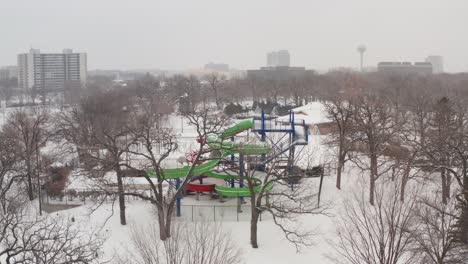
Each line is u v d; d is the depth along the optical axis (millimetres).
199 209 51250
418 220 46188
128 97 146500
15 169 57844
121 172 47062
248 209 51594
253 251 41250
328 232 44469
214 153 53719
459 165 49250
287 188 56906
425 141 62406
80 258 32750
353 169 64562
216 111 139750
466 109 79250
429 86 145750
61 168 65625
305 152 72688
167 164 52906
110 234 44875
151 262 33188
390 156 60656
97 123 87562
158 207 42719
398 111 83000
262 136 56812
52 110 171500
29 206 55812
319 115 106000
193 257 33344
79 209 53312
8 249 30531
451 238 37375
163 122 114750
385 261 32250
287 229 45562
